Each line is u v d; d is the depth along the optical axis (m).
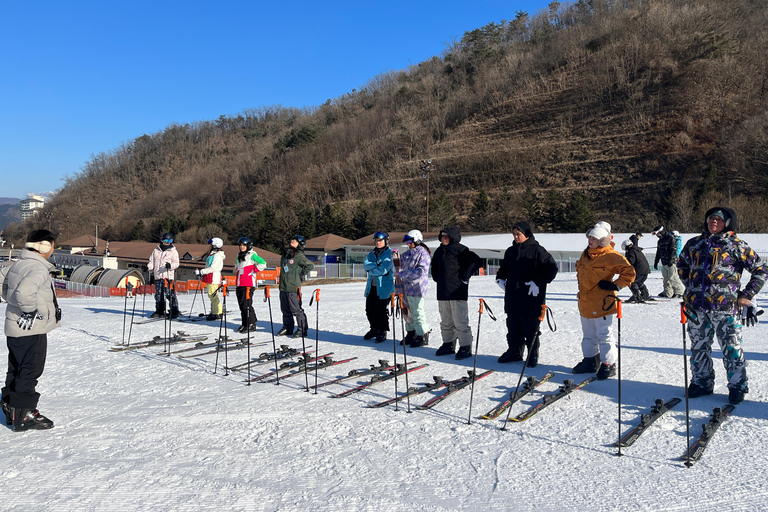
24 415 4.84
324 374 6.83
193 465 4.02
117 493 3.55
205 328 10.90
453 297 7.40
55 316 5.11
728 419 4.77
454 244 7.48
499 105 125.75
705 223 5.36
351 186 114.50
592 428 4.65
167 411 5.38
